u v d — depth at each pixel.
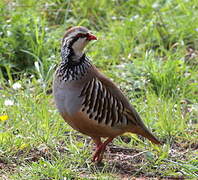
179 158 11.39
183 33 17.17
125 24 17.31
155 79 14.47
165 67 14.79
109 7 18.67
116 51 16.33
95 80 10.53
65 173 10.16
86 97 10.40
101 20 18.27
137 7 18.64
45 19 17.33
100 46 16.44
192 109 13.44
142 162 11.11
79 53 10.51
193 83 14.45
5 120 12.18
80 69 10.45
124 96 10.91
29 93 13.20
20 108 12.48
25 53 15.36
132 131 11.11
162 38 17.30
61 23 17.89
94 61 15.66
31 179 9.98
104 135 10.86
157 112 12.90
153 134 11.70
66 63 10.48
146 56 15.27
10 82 14.07
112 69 15.27
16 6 17.64
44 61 15.05
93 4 18.61
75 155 11.02
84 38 10.50
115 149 11.74
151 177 10.55
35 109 12.41
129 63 15.23
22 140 11.38
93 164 10.88
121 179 10.27
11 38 15.42
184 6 18.36
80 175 10.34
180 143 12.11
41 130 11.71
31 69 15.12
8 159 10.78
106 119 10.62
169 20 17.75
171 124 12.34
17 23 15.77
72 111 10.48
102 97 10.53
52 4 18.25
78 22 17.72
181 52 16.39
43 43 15.70
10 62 15.25
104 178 10.01
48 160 10.91
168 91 14.22
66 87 10.45
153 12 17.89
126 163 11.07
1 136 11.19
